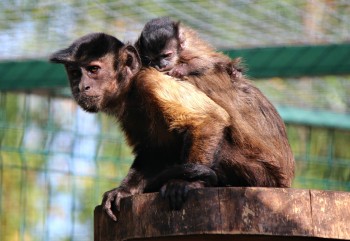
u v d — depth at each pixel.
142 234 8.72
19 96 18.06
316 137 18.70
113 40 11.54
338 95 17.11
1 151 15.67
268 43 14.73
